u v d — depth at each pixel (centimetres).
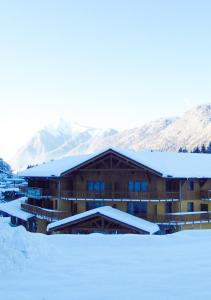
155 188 4403
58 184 4788
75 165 4481
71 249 1769
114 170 4469
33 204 5641
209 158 5250
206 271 1357
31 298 1109
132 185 4506
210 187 4678
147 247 1806
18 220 5812
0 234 1603
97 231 4025
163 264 1468
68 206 4822
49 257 1578
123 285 1210
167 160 4750
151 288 1172
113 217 3884
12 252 1495
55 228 4078
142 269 1399
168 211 4512
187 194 4516
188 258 1559
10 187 11531
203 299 1066
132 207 4547
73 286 1212
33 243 1617
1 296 1130
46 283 1249
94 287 1197
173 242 1928
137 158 4281
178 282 1229
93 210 4012
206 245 1842
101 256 1617
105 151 4375
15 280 1289
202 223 4419
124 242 1925
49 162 5750
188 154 5306
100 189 4625
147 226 3838
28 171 5356
